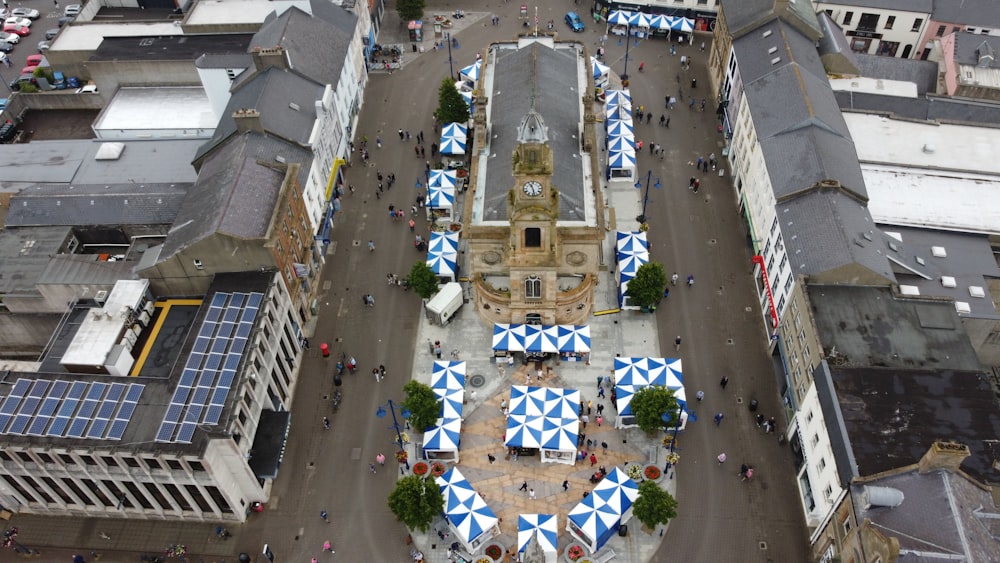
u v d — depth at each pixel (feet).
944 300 241.35
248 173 272.72
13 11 493.77
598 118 359.87
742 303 299.58
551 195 251.19
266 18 376.89
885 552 169.27
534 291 273.33
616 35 455.63
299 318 286.46
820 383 220.64
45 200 297.94
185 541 235.20
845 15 404.77
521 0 495.82
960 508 178.09
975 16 388.98
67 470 220.02
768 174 285.84
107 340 235.20
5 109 376.89
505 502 238.48
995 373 264.31
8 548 234.99
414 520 218.18
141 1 434.71
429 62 440.86
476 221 271.08
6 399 224.94
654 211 339.77
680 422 248.32
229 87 343.26
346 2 402.11
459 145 361.30
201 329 240.32
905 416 208.13
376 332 294.05
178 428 214.90
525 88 307.17
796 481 242.37
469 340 289.12
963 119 336.90
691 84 412.98
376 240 331.57
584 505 223.30
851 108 334.85
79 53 393.29
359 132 391.65
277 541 233.76
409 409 243.19
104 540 236.43
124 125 356.18
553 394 254.88
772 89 317.22
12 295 265.54
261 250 252.21
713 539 228.84
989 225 274.36
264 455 239.09
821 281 246.47
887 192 287.07
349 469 250.98
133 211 296.30
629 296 284.61
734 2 381.19
